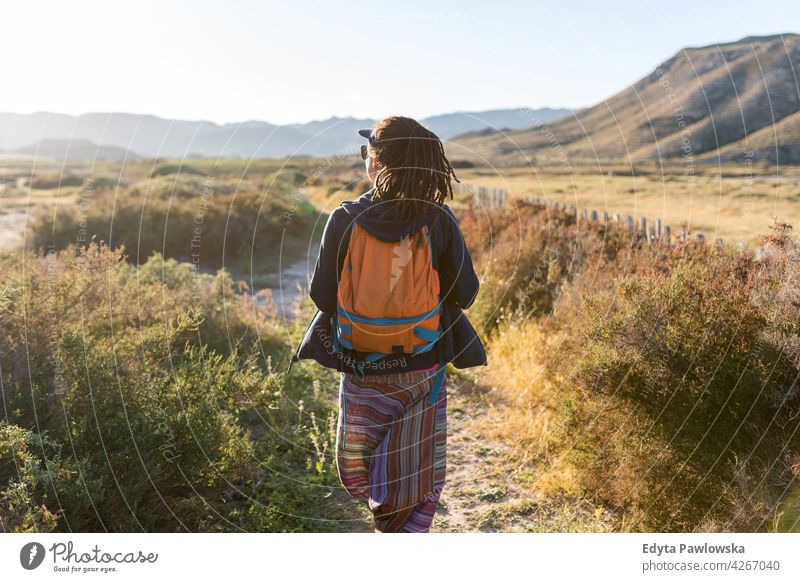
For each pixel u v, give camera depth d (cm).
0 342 280
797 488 239
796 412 265
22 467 228
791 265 296
